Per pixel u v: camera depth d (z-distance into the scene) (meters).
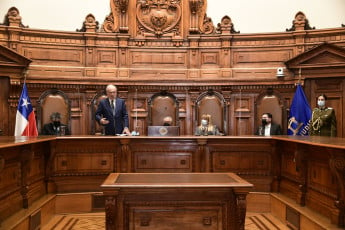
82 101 7.47
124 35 7.59
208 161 4.98
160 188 2.95
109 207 2.92
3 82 7.03
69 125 6.91
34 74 7.25
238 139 4.95
